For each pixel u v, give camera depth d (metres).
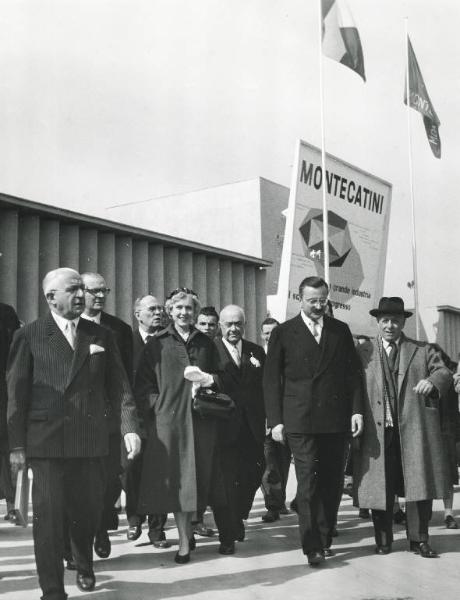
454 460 6.13
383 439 4.95
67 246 10.95
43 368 3.88
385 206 15.28
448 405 6.24
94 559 4.83
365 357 5.19
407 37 14.08
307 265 12.96
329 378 4.85
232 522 5.03
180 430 4.83
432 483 4.91
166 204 19.44
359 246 14.49
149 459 4.81
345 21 12.33
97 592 3.99
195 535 5.74
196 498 4.69
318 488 4.80
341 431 4.83
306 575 4.37
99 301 5.25
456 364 6.77
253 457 5.72
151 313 6.08
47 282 4.00
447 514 6.00
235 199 18.94
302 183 12.92
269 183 19.14
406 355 5.14
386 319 5.13
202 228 19.17
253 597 3.87
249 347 5.96
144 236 12.20
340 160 13.98
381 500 4.86
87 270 11.27
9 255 9.91
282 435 4.86
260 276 15.52
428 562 4.70
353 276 14.33
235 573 4.42
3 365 4.80
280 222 19.44
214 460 5.04
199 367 5.01
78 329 4.03
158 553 5.01
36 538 3.66
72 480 3.95
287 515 6.74
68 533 4.49
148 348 5.06
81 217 10.87
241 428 5.68
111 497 4.86
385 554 4.96
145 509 4.75
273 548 5.20
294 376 4.89
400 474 5.01
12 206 9.90
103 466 4.07
